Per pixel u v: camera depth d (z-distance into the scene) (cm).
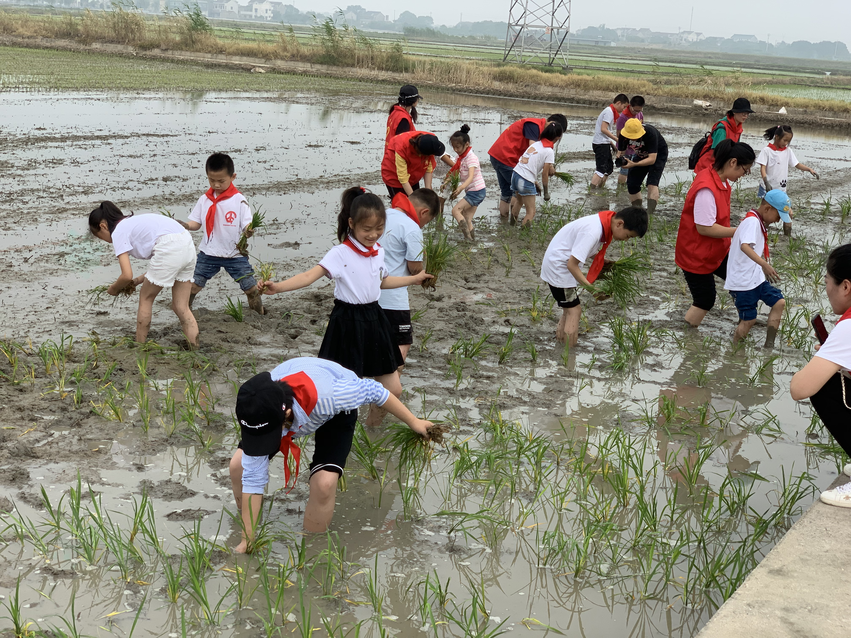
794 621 308
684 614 379
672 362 702
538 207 1263
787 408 622
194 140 1666
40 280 769
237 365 612
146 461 480
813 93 4659
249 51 3925
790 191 1558
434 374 639
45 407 530
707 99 3450
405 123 973
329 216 1103
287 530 422
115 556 386
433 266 854
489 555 416
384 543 420
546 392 622
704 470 519
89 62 3334
